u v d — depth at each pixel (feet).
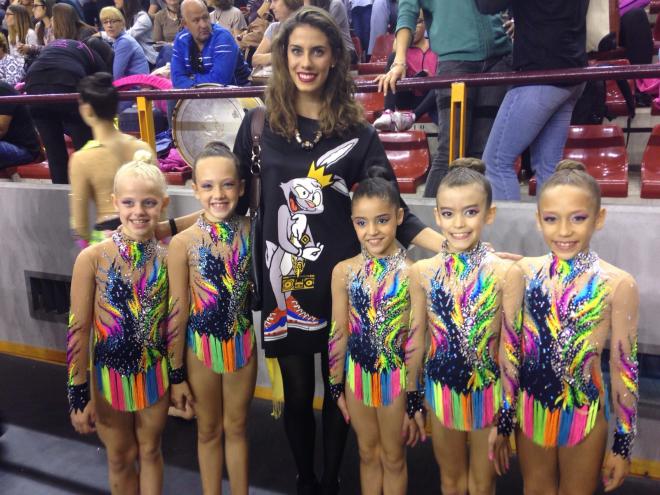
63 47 11.44
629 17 12.35
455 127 7.79
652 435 7.58
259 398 9.93
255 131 6.15
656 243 6.88
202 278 6.20
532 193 9.54
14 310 11.68
